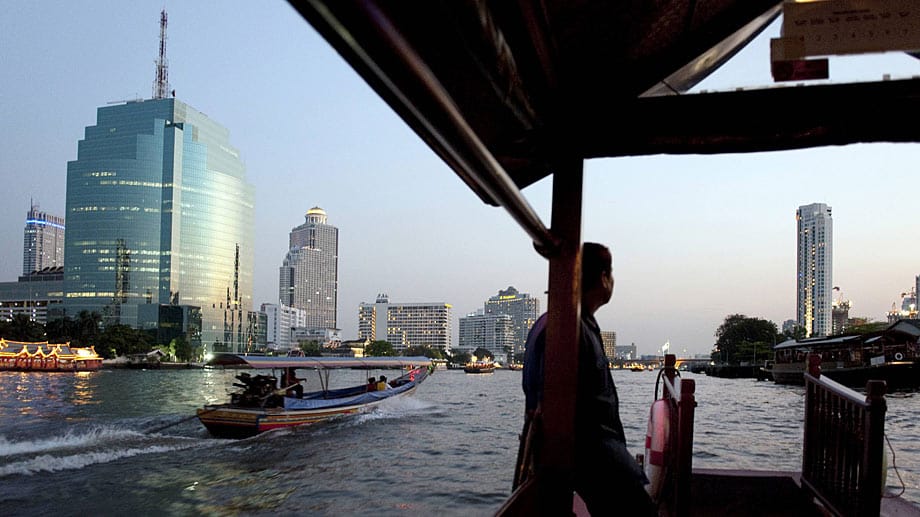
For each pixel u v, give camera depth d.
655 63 2.17
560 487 2.07
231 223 174.50
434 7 1.01
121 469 14.91
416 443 19.12
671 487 3.63
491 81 1.61
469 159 1.07
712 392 52.00
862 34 1.71
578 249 2.14
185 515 11.23
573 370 2.10
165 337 152.38
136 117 163.75
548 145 2.20
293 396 22.44
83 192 159.88
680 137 2.30
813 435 4.12
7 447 17.64
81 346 113.88
